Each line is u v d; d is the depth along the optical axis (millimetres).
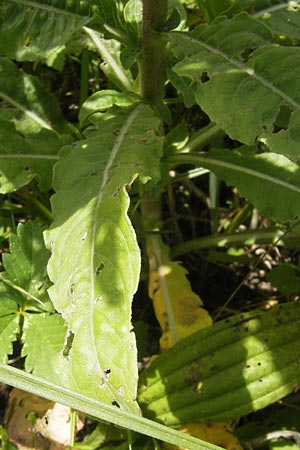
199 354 268
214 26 245
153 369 272
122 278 197
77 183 229
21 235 278
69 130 321
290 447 277
